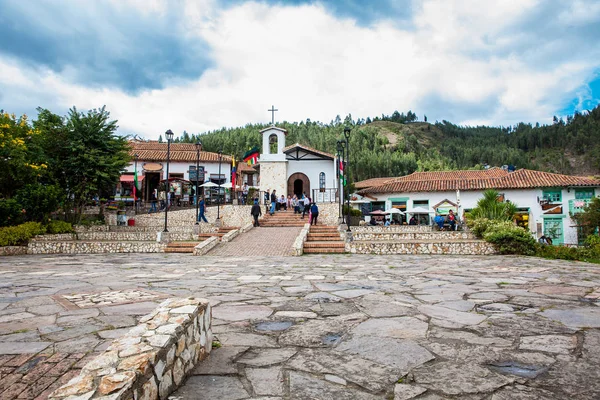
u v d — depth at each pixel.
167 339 2.47
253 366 2.97
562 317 4.38
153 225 26.16
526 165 123.06
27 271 10.05
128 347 2.34
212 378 2.74
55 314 4.78
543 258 12.95
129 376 1.98
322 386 2.60
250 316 4.59
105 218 25.03
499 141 180.75
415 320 4.32
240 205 26.97
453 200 31.06
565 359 3.05
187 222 26.73
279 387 2.59
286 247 15.98
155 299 5.66
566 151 155.38
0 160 18.25
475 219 20.16
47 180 21.11
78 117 21.88
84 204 23.52
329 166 31.95
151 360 2.22
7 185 19.50
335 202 26.62
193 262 12.15
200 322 3.09
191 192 33.09
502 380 2.67
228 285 7.05
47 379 2.77
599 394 2.44
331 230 19.17
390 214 33.09
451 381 2.66
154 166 33.25
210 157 35.53
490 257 13.36
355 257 13.58
